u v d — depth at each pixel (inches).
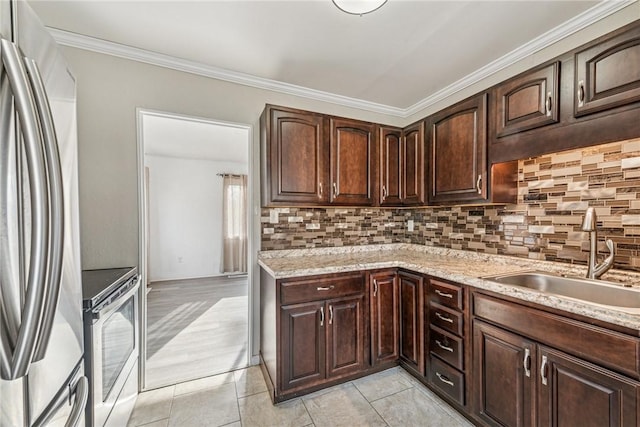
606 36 50.1
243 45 72.8
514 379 53.3
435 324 72.1
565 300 45.6
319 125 86.0
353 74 87.4
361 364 79.2
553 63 57.8
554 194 68.8
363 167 92.6
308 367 72.5
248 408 68.7
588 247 62.5
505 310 55.3
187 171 211.9
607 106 49.8
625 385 39.2
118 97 74.2
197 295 166.7
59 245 26.1
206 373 84.3
